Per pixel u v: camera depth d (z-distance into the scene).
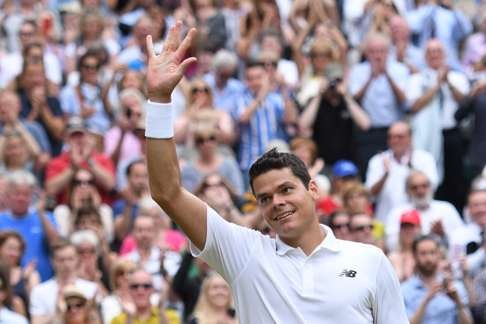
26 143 33.94
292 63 39.81
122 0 44.59
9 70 38.62
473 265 27.45
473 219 29.83
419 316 25.58
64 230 31.25
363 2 43.25
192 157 33.53
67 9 42.38
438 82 36.94
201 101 35.25
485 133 36.28
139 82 37.03
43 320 27.08
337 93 36.34
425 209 31.88
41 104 35.72
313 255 14.95
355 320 14.80
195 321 25.78
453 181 37.25
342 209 29.89
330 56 37.94
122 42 42.97
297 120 36.38
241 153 36.19
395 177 33.97
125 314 26.08
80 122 33.12
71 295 25.70
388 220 31.91
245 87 37.06
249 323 15.01
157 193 14.79
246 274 15.00
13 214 30.14
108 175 33.16
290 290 14.88
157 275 28.78
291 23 41.94
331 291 14.83
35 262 29.44
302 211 14.99
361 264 14.95
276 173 14.99
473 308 25.95
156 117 14.70
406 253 28.84
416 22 42.06
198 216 14.95
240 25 41.19
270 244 15.12
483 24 42.53
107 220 31.44
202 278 27.02
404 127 34.19
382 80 36.94
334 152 36.28
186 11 42.97
